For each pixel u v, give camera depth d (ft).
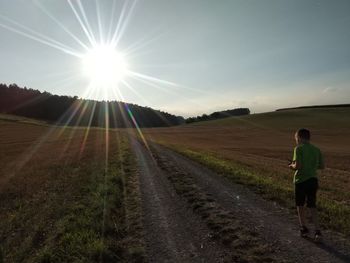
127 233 24.32
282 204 30.04
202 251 20.57
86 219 26.76
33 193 42.91
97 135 219.41
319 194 39.06
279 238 21.83
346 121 323.37
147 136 246.68
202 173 49.96
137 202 33.01
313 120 347.77
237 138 246.47
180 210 29.68
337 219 24.79
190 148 120.88
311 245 20.47
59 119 545.44
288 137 248.32
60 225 26.22
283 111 444.96
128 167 58.59
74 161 74.95
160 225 25.70
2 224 29.84
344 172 75.77
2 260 21.91
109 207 30.09
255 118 411.75
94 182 42.60
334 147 171.73
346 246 20.12
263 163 81.56
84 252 20.72
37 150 124.06
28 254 22.09
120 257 20.36
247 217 26.63
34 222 28.78
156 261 19.60
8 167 77.71
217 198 33.37
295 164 22.00
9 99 555.28
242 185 39.52
